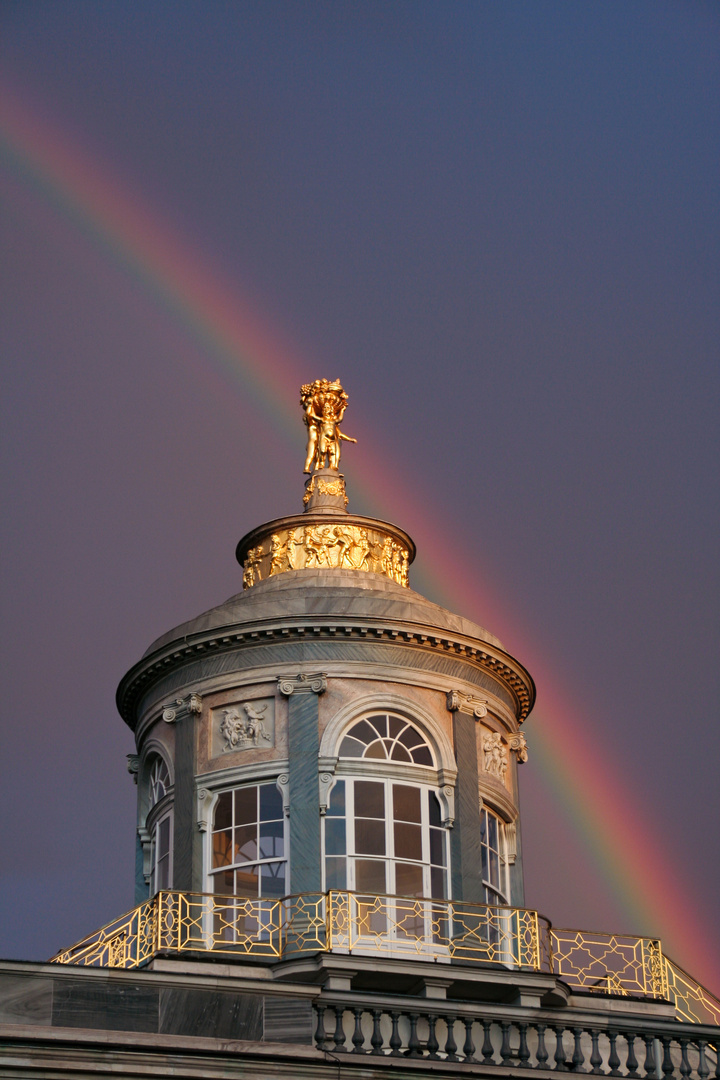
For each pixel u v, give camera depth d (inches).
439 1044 4030.5
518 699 5036.9
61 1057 3501.5
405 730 4685.0
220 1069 3595.0
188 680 4766.2
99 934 4303.6
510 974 4212.6
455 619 4820.4
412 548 5182.1
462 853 4579.2
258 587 4931.1
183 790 4633.4
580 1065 4079.7
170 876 4628.4
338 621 4672.7
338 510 5177.2
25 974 3681.1
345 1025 3946.9
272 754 4586.6
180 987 3779.5
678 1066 4254.4
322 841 4490.7
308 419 5329.7
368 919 4416.8
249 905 4456.2
